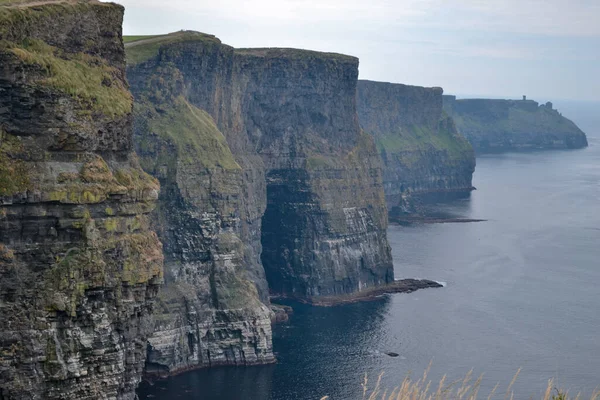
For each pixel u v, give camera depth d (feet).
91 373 391.65
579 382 612.70
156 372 632.79
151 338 631.15
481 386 599.98
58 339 383.45
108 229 399.44
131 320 412.57
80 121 392.88
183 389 602.03
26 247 378.94
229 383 616.39
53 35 404.16
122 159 426.10
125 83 442.09
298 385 606.96
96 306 392.68
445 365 646.33
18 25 385.91
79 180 389.60
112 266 398.62
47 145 385.29
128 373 414.82
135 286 409.49
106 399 397.19
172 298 655.35
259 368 650.43
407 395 241.55
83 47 418.31
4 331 372.99
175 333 645.10
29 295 377.09
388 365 646.33
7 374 373.40
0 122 378.73
